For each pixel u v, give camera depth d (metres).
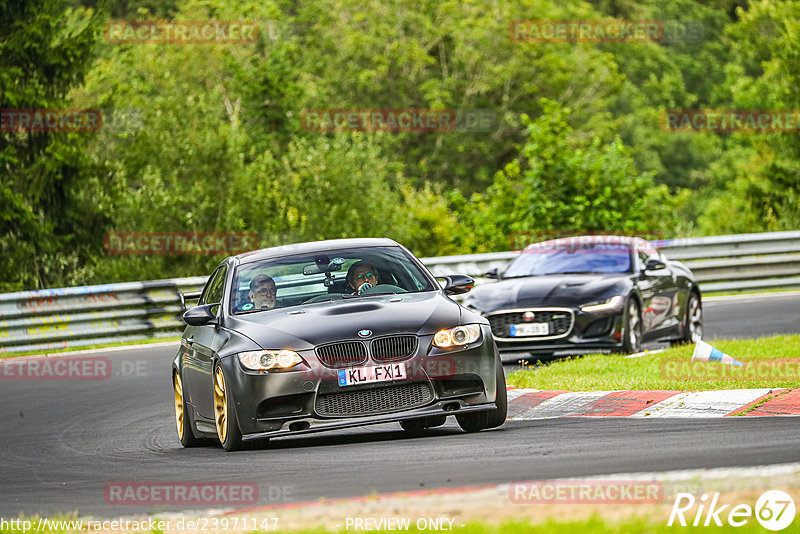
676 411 33.69
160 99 133.25
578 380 40.31
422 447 29.78
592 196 114.00
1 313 70.12
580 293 51.09
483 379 32.06
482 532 17.86
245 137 134.25
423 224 137.62
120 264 119.88
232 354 32.16
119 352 67.94
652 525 17.58
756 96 178.00
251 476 27.28
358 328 31.66
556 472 23.91
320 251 36.41
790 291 82.75
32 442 40.09
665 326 54.72
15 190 118.50
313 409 31.16
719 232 148.00
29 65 119.88
